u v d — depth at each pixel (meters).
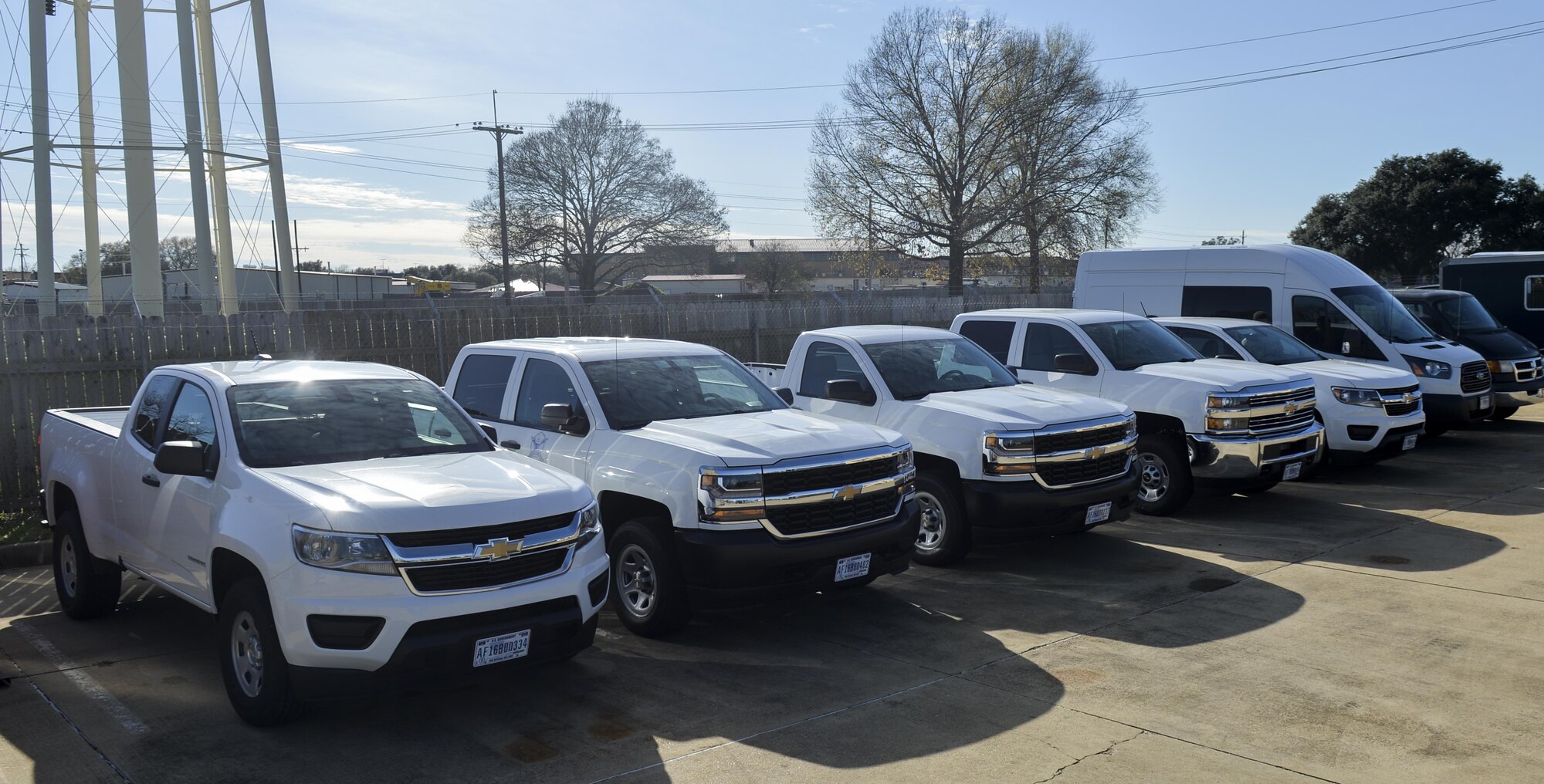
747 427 7.20
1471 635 6.60
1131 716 5.41
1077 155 48.59
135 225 20.23
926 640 6.77
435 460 6.01
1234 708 5.49
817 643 6.78
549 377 7.99
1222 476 10.05
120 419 7.79
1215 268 15.20
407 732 5.37
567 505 5.55
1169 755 4.92
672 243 69.00
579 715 5.59
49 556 9.38
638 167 67.62
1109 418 8.68
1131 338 11.27
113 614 7.60
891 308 22.16
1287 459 10.25
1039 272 51.16
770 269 88.38
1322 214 54.91
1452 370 14.38
